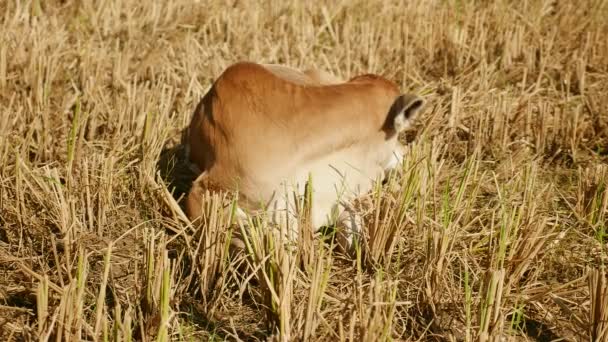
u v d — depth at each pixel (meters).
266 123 5.21
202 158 5.56
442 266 5.01
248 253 4.96
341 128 5.32
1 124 6.50
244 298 5.04
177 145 6.67
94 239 5.50
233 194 5.27
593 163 6.80
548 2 9.77
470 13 9.30
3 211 5.68
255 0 9.62
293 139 5.20
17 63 7.63
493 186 6.38
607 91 7.91
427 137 6.87
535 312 4.99
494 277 4.48
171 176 6.31
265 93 5.27
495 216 5.84
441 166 6.07
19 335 4.62
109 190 5.75
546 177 6.60
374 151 5.57
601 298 4.57
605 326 4.56
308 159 5.24
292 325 4.59
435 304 4.91
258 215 5.00
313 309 4.49
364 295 4.96
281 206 5.23
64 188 5.95
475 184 6.05
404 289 5.12
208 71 7.88
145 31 8.84
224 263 4.97
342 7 9.53
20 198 5.56
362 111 5.42
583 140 7.15
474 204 6.01
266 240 4.87
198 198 5.40
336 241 5.51
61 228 5.43
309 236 5.07
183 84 7.66
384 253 5.30
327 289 5.04
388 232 5.28
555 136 7.05
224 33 9.04
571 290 5.05
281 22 9.07
